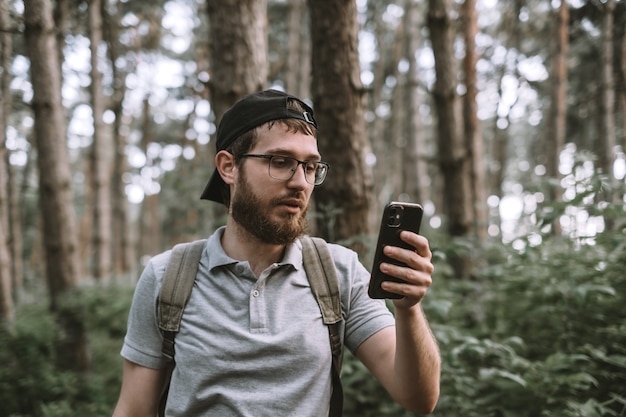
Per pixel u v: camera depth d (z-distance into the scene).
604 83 5.83
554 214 2.93
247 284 1.32
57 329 5.17
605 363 2.87
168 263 1.38
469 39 5.97
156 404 1.40
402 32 12.79
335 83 3.20
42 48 4.97
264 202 1.28
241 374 1.24
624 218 3.16
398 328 1.21
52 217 5.26
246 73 3.56
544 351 3.16
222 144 1.39
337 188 3.19
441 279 4.07
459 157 4.99
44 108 5.09
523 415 2.53
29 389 4.57
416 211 1.21
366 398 2.87
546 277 3.16
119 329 6.67
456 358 2.71
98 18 6.93
